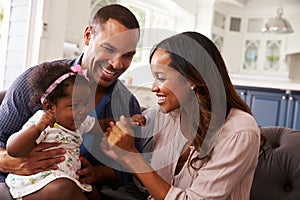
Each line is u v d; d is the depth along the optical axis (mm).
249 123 1040
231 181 995
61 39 2826
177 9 5055
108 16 1091
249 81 4926
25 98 1151
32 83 1100
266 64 6020
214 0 5324
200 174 1015
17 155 953
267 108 4668
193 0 5316
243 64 6203
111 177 1173
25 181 986
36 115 1024
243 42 6184
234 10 6117
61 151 1028
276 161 1354
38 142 1003
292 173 1320
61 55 2852
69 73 1040
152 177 1006
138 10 4684
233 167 989
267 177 1343
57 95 1013
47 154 1003
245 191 1082
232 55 6195
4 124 1161
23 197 978
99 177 1143
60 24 2803
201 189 998
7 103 1176
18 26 2787
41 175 980
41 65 1154
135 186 1291
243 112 1089
